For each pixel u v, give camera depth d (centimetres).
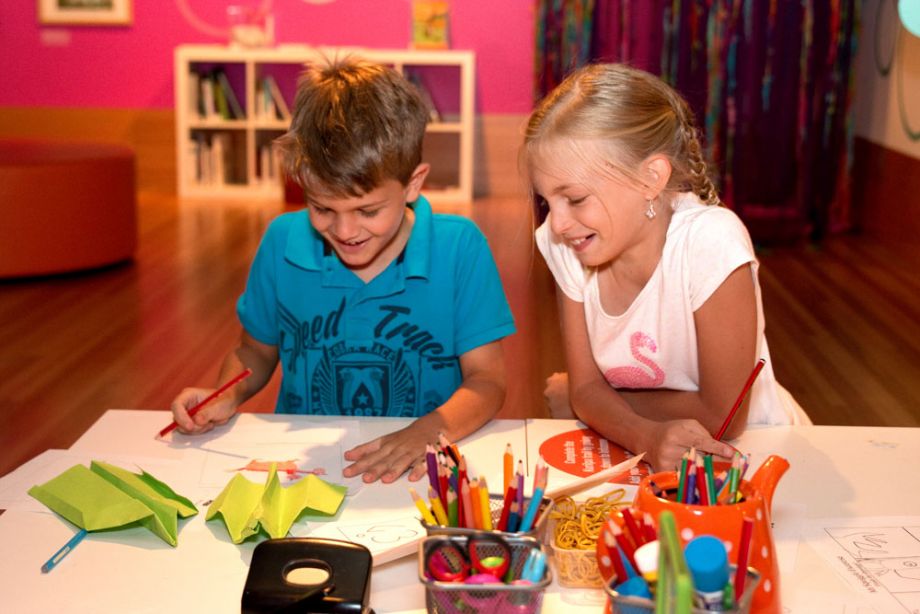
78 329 376
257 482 124
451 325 159
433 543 91
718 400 141
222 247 503
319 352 161
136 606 98
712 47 537
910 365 349
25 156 440
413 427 135
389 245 157
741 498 98
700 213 138
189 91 616
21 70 633
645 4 556
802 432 142
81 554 107
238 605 98
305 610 93
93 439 136
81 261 444
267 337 167
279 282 161
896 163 501
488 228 545
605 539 88
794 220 542
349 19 628
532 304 411
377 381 161
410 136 135
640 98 125
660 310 142
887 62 515
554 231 127
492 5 621
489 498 106
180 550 109
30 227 430
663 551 76
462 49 629
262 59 606
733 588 80
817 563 106
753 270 138
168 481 124
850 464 130
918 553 108
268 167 632
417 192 148
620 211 125
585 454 135
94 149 466
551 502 103
